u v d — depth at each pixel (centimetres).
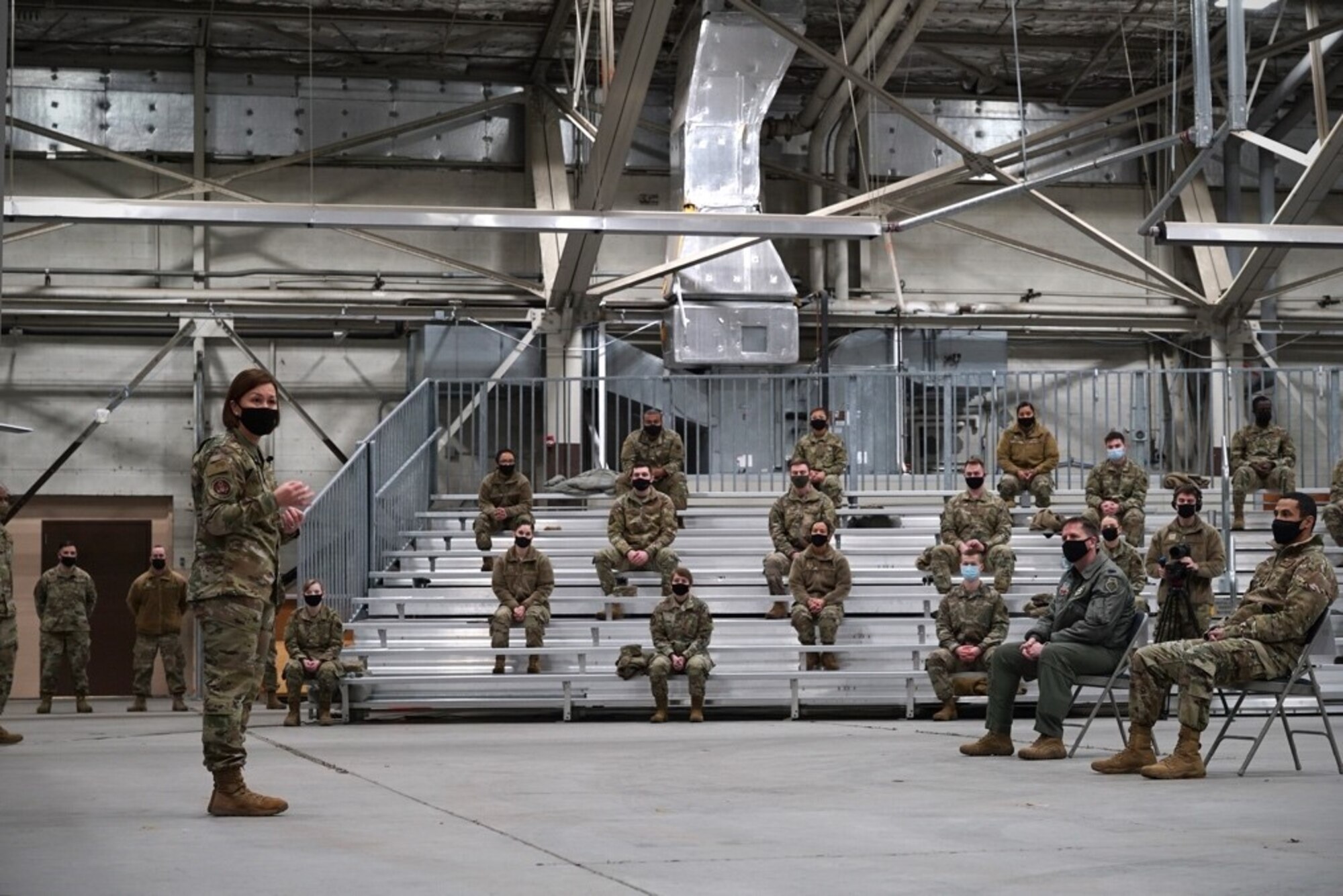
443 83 2464
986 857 527
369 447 1792
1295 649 838
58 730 1434
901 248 2511
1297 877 478
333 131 2428
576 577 1733
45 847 554
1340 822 625
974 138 2562
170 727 1467
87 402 2330
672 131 2283
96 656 2333
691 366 2253
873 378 2125
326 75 2431
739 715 1542
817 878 479
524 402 2327
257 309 2327
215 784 663
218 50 2397
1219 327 2466
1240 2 1418
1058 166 2566
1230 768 882
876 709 1570
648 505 1692
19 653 2303
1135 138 2588
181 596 1916
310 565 1533
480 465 2109
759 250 2239
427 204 2441
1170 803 696
